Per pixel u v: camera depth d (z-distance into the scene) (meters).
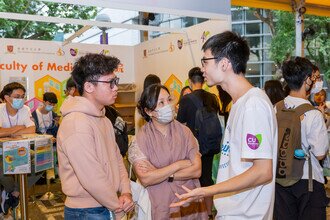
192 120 3.25
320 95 3.96
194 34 4.32
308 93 2.20
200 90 3.32
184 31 4.51
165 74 5.16
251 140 1.27
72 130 1.69
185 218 2.16
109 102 1.81
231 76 1.37
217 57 1.36
